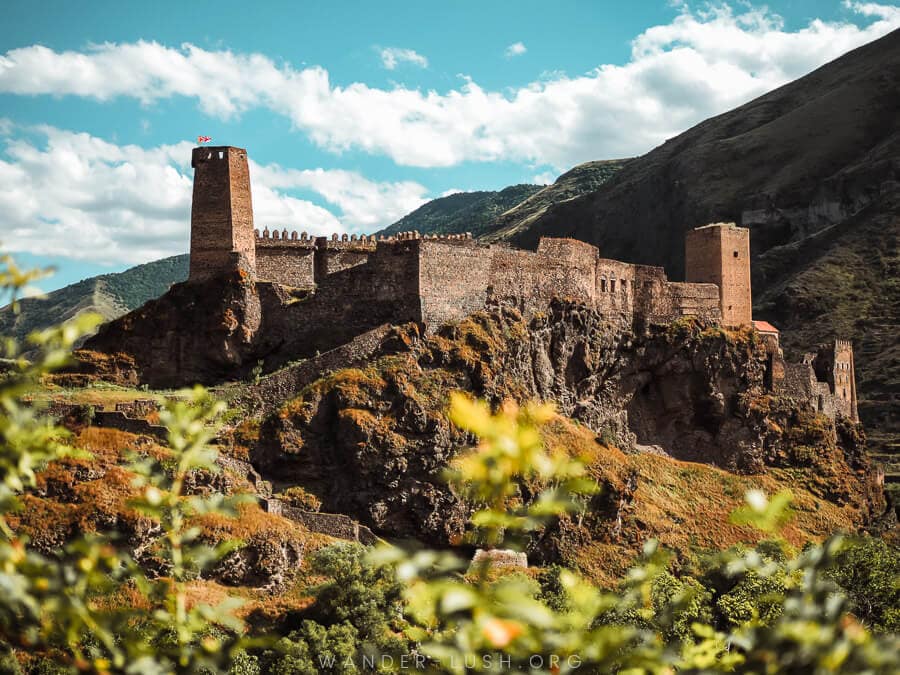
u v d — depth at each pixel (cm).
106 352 9019
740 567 1368
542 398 10006
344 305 9262
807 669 1161
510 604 1066
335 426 7969
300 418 7938
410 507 7862
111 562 1328
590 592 1195
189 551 1438
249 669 5081
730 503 10631
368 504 7731
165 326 9100
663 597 5666
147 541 6034
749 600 5716
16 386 1283
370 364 8488
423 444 8038
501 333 9581
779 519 1204
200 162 9388
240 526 6438
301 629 5562
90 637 3080
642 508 9588
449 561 1102
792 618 1238
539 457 1092
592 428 10575
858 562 6262
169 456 6588
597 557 8538
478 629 1115
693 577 8394
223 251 9319
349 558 6272
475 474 1095
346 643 5400
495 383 8925
